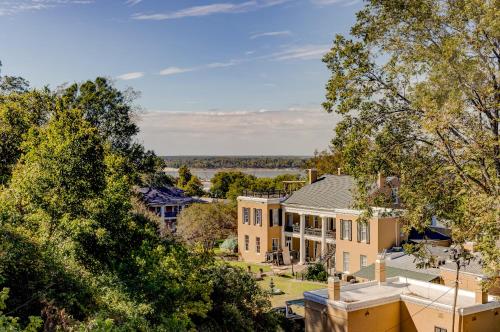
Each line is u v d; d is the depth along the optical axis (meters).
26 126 27.47
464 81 18.64
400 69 20.56
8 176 25.78
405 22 20.89
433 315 25.97
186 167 107.25
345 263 45.78
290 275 46.19
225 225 63.09
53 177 18.91
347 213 45.38
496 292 29.30
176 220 64.94
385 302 27.20
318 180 55.22
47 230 18.67
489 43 18.67
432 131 18.61
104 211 20.03
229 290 23.94
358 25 21.94
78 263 18.52
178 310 18.30
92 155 19.78
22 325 13.04
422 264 23.16
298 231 53.78
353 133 22.36
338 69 22.55
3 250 15.58
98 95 46.22
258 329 24.97
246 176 111.12
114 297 16.20
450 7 19.75
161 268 18.98
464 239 19.83
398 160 22.38
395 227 42.72
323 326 27.23
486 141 18.59
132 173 38.53
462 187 20.44
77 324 13.34
